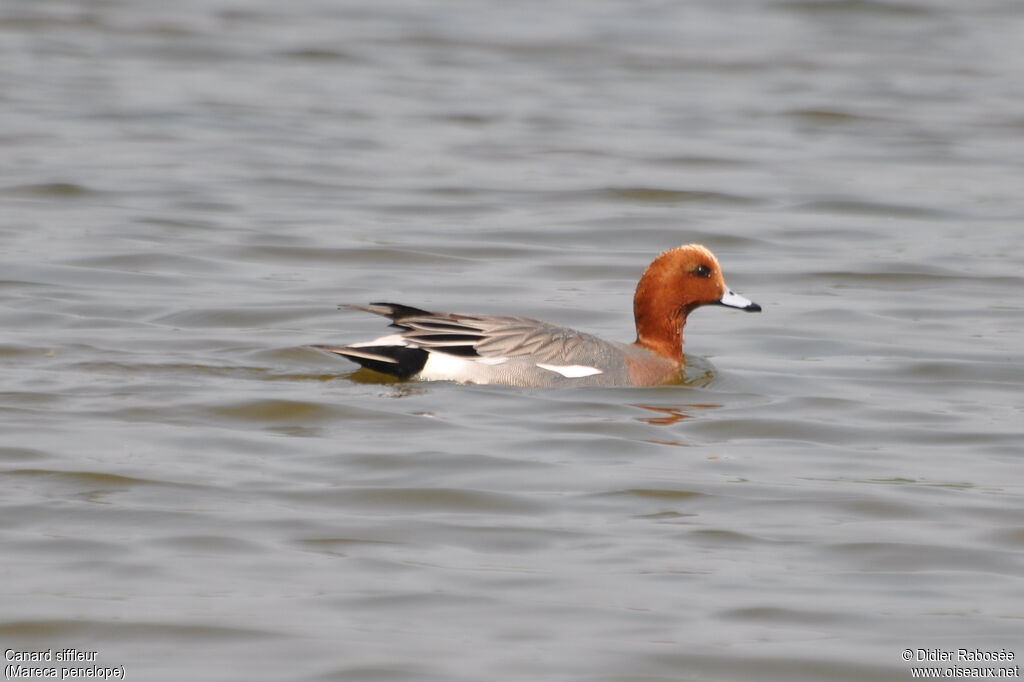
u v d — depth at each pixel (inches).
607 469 486.6
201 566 399.2
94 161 1014.4
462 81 1317.7
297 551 410.9
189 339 639.1
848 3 1633.9
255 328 666.8
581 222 912.3
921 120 1198.3
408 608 377.7
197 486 457.4
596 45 1459.2
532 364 574.9
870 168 1062.4
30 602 374.3
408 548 415.5
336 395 554.9
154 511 434.9
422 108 1219.2
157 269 771.4
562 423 534.3
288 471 474.6
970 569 409.4
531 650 357.4
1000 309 738.2
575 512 446.6
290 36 1471.5
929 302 753.6
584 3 1663.4
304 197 951.0
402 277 779.4
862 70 1370.6
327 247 828.6
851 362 642.8
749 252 858.8
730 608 381.4
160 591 383.6
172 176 984.3
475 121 1184.2
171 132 1111.0
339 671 346.0
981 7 1648.6
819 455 510.6
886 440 530.0
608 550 417.4
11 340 624.4
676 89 1301.7
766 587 394.3
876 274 805.2
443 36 1492.4
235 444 500.1
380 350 576.4
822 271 812.0
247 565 400.5
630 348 608.1
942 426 547.8
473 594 386.0
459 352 574.2
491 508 448.1
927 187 1011.3
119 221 867.4
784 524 441.1
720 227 906.7
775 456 508.1
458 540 422.0
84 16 1515.7
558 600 383.9
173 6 1595.7
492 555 412.2
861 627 373.1
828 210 955.3
